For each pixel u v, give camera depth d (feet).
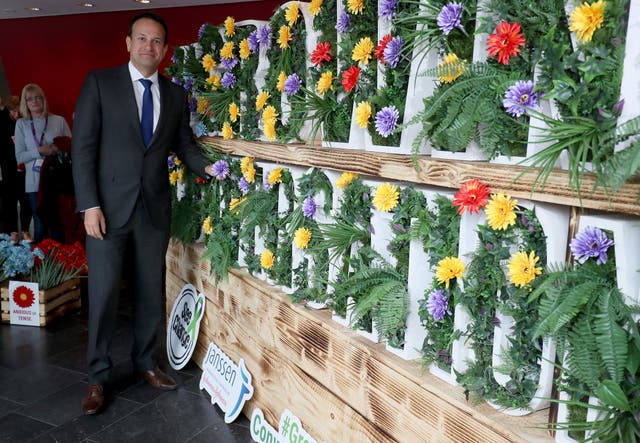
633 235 3.72
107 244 9.37
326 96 6.82
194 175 10.78
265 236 8.36
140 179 9.39
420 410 5.33
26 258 13.48
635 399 3.63
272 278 8.30
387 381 5.77
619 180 3.30
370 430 6.07
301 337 7.34
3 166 19.97
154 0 27.14
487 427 4.59
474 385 4.81
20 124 18.84
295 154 7.36
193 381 10.53
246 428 8.91
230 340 9.51
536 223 4.30
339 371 6.57
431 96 5.03
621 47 3.56
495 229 4.52
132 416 9.29
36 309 13.38
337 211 6.71
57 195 16.94
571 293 3.75
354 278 5.92
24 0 28.94
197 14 27.86
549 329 3.87
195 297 10.85
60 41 33.76
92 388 9.63
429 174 5.12
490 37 4.15
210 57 9.75
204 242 11.00
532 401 4.52
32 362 11.38
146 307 10.21
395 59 5.42
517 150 4.50
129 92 9.22
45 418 9.23
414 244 5.53
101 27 32.07
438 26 4.86
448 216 5.09
